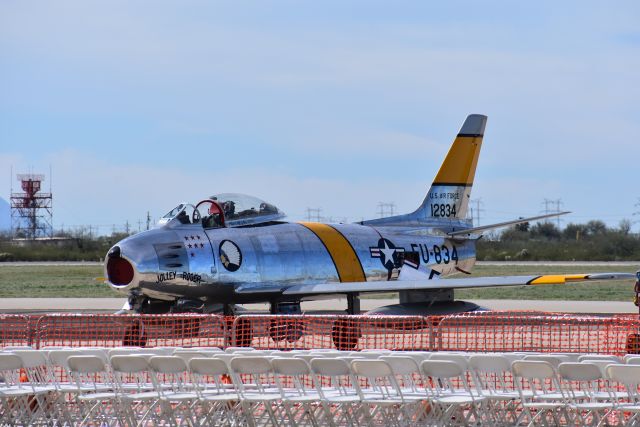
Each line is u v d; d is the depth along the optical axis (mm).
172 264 84125
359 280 99625
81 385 51312
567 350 74000
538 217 107688
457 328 76500
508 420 49938
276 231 94938
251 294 90875
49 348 61656
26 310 127125
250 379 63312
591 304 135625
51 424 49781
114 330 76312
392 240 105438
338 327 79625
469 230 111688
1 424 49656
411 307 89812
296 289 91438
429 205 112500
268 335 77188
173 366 47531
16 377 53000
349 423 47375
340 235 100500
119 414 48844
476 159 116125
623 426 46625
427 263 108688
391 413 48688
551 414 50250
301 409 51969
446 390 51000
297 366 46156
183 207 88438
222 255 88188
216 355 50000
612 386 54844
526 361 45219
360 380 62500
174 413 50125
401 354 50062
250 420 47875
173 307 86938
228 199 92500
